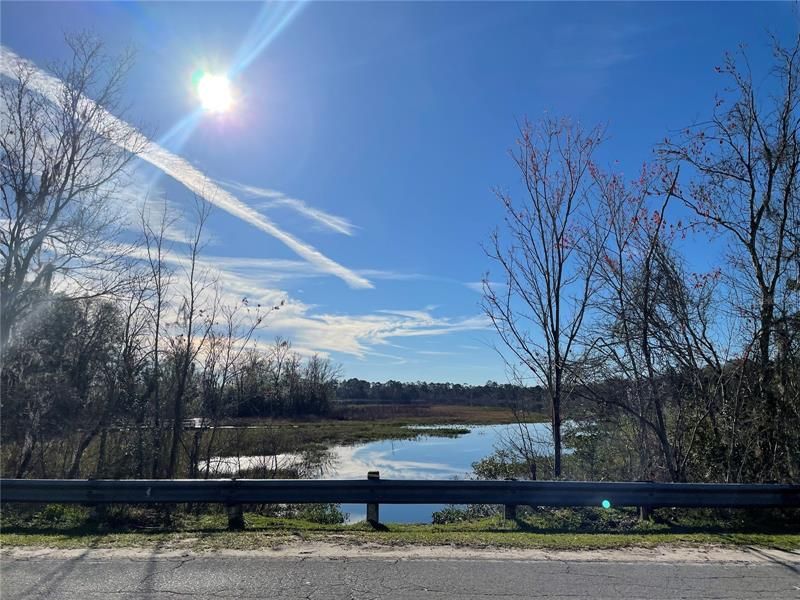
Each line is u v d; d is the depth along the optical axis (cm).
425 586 551
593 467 1408
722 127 1196
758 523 877
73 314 1456
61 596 514
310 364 6600
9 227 1291
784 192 1167
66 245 1344
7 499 826
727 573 609
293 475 1905
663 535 784
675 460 1170
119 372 1417
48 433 1323
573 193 1330
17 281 1302
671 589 553
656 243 1196
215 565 611
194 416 1472
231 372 1523
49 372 1380
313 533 767
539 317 1350
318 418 6369
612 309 1247
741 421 1123
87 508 885
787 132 1166
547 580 576
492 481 870
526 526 858
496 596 526
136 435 1341
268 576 575
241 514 831
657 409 1194
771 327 1133
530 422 1477
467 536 762
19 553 652
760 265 1188
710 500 867
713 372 1197
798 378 1080
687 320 1200
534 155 1352
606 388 1294
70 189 1338
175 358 1445
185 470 1456
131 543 700
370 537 747
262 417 1952
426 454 3481
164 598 511
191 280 1483
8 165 1273
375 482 862
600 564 637
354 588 543
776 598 530
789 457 1043
